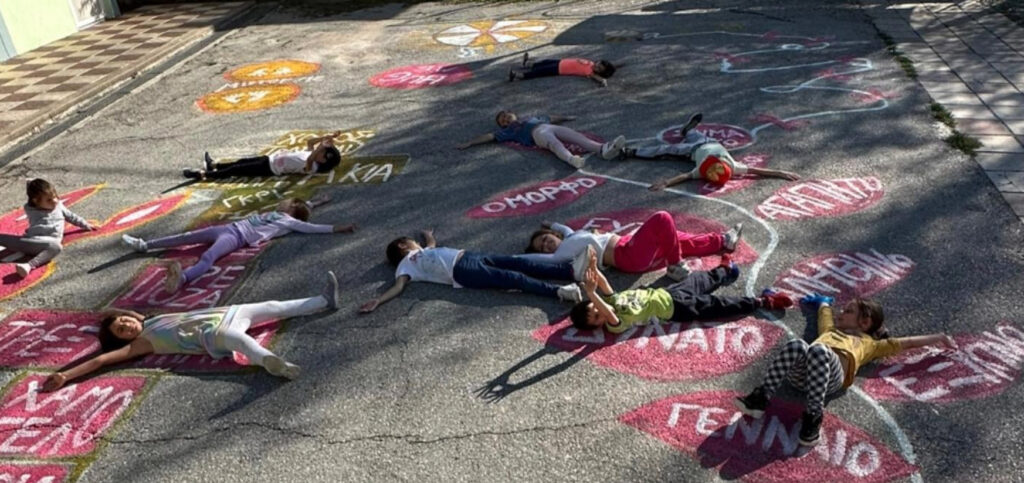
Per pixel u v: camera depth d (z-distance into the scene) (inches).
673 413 145.0
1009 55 337.7
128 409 158.6
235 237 221.1
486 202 241.1
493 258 195.0
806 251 196.2
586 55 393.4
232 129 332.5
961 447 132.4
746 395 147.3
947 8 424.5
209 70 429.1
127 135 336.2
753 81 331.9
